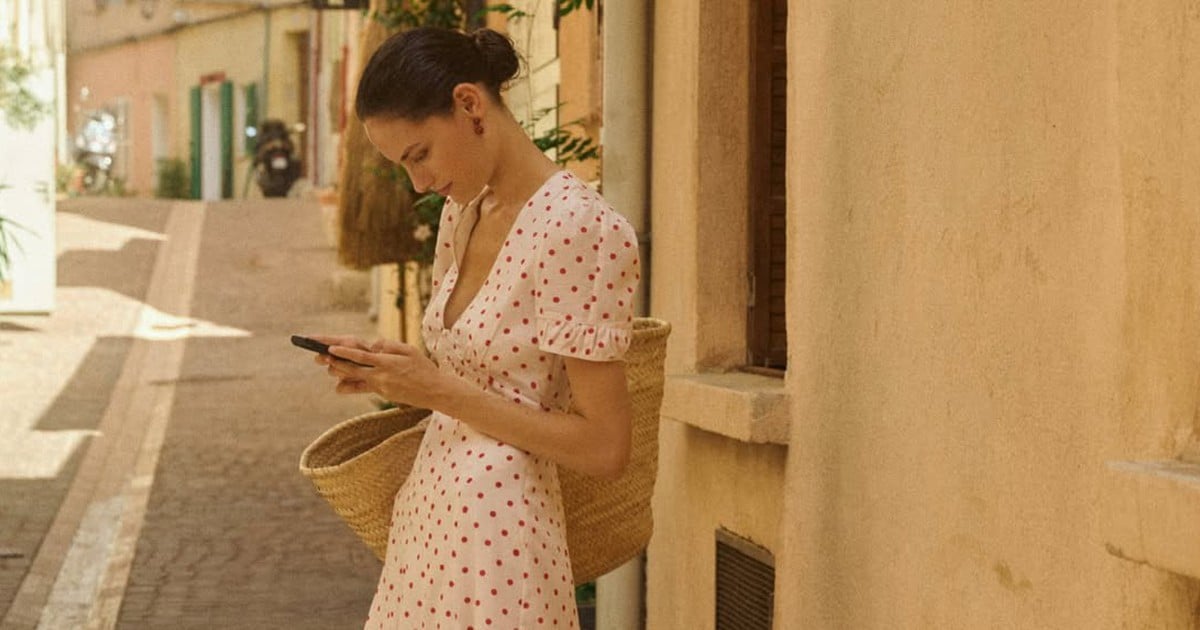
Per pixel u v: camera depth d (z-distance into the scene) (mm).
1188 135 2221
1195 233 2213
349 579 7609
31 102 16547
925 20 3252
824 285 3836
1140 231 2361
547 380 2797
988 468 2941
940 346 3160
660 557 5492
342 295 19844
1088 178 2582
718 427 4320
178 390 13922
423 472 2852
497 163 2818
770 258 4988
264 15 34594
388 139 2783
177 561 7934
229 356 16016
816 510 3871
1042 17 2744
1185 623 2268
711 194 4973
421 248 12102
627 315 2736
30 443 11266
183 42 36938
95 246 22859
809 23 3961
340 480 2936
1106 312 2514
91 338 16609
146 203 28062
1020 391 2822
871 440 3525
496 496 2725
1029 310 2791
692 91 4996
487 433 2752
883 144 3479
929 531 3203
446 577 2746
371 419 3109
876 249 3510
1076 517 2613
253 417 12625
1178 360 2275
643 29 5594
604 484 2984
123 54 38562
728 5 4969
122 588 7379
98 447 11250
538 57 9164
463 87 2756
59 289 19453
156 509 9172
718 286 4977
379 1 11711
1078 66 2615
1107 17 2512
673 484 5309
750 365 4973
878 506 3479
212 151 36406
